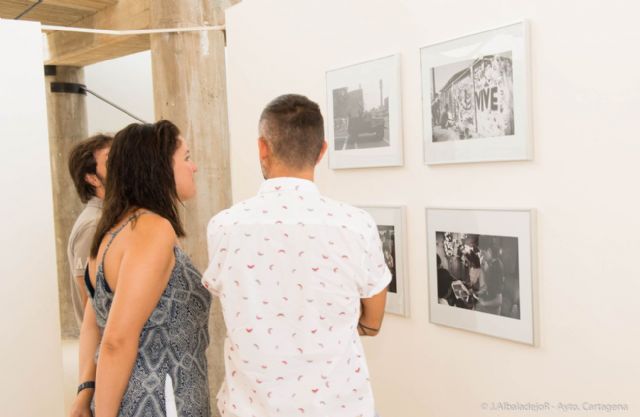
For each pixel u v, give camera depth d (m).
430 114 2.23
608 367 1.75
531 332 1.93
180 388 1.69
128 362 1.56
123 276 1.56
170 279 1.70
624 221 1.68
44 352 2.80
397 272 2.43
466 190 2.14
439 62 2.17
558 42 1.81
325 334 1.43
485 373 2.13
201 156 3.50
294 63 2.90
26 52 2.73
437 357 2.32
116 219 1.71
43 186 2.79
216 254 1.48
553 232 1.87
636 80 1.62
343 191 2.70
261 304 1.44
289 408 1.42
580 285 1.81
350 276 1.43
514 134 1.93
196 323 1.78
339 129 2.66
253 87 3.19
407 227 2.39
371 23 2.47
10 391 2.71
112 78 7.19
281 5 2.95
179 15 3.44
